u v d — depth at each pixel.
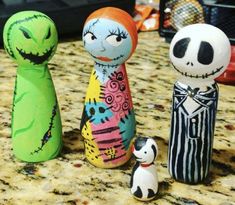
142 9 0.89
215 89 0.45
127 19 0.45
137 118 0.60
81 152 0.53
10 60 0.76
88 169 0.50
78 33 0.85
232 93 0.67
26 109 0.48
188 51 0.42
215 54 0.42
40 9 0.77
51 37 0.46
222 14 0.75
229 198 0.46
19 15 0.46
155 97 0.65
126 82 0.48
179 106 0.45
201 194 0.46
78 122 0.59
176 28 0.79
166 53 0.79
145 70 0.73
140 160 0.43
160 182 0.48
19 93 0.48
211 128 0.46
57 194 0.46
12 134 0.51
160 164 0.51
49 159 0.51
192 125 0.45
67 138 0.55
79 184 0.48
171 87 0.68
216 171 0.50
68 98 0.65
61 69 0.73
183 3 0.77
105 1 0.81
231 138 0.56
